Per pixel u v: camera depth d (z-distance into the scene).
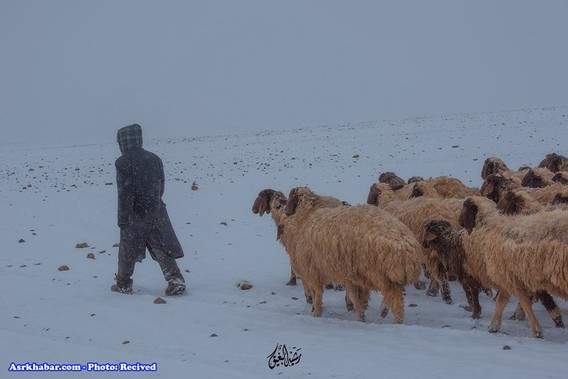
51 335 9.23
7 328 9.62
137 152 11.70
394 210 11.77
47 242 16.75
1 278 12.88
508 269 8.37
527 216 8.51
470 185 21.66
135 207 11.62
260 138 45.78
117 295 11.40
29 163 38.72
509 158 26.75
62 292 11.65
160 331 9.18
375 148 33.19
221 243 16.30
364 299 10.13
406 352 7.66
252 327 9.29
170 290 11.82
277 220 11.88
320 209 10.30
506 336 8.17
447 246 9.82
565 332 8.65
